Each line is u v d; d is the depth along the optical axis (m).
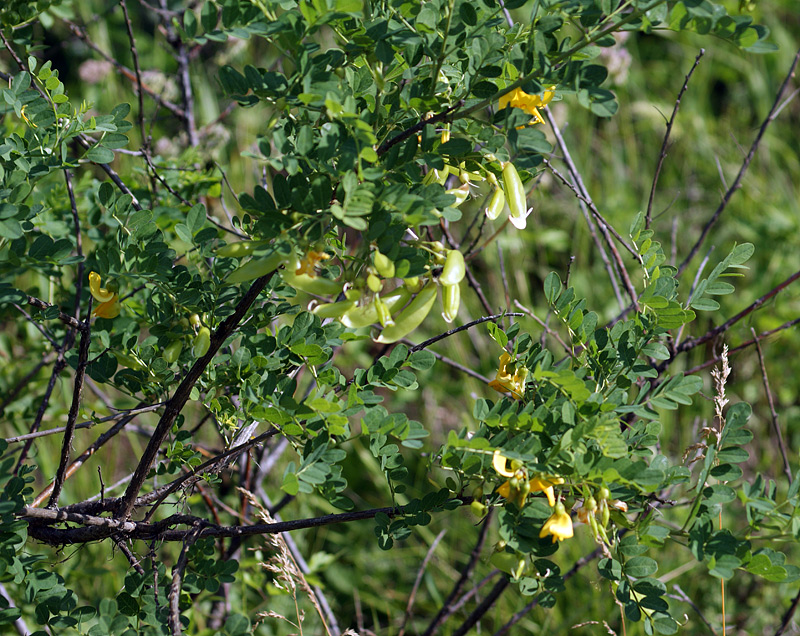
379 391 4.54
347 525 4.16
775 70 6.35
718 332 2.73
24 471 1.97
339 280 1.62
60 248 1.63
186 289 1.79
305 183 1.46
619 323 1.80
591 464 1.45
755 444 4.39
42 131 1.80
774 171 5.82
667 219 5.38
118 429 2.09
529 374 1.77
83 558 3.28
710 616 3.57
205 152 3.32
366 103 1.58
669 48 6.57
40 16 2.64
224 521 3.24
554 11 1.43
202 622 2.99
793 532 1.53
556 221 5.35
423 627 3.73
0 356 3.10
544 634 3.39
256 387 1.75
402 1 1.49
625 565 1.54
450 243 2.80
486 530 2.91
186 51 3.42
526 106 1.50
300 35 1.43
